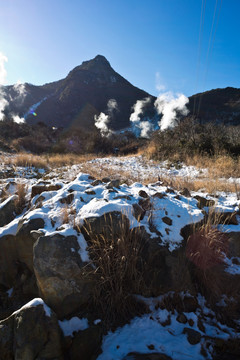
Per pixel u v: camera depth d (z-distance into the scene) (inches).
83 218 110.0
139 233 106.7
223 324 89.5
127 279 98.9
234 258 114.1
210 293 100.3
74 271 92.6
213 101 4758.9
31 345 75.4
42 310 81.3
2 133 941.2
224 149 446.0
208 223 114.5
